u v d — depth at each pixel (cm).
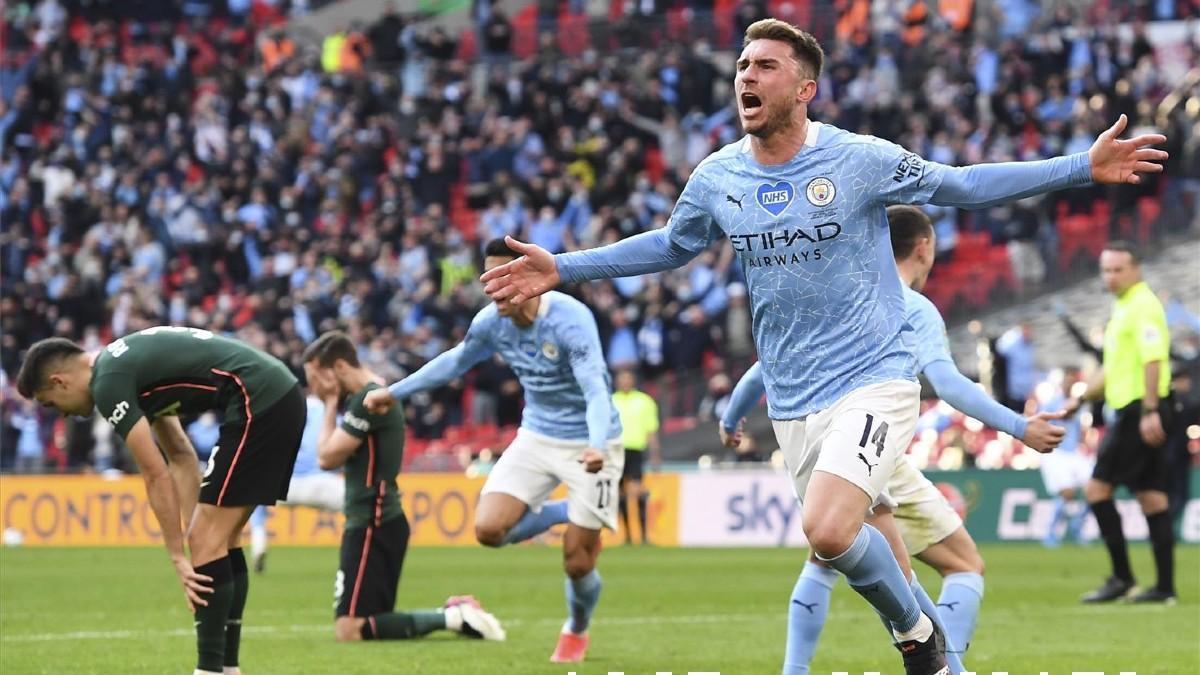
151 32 5281
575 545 1290
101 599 1955
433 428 3675
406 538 1448
